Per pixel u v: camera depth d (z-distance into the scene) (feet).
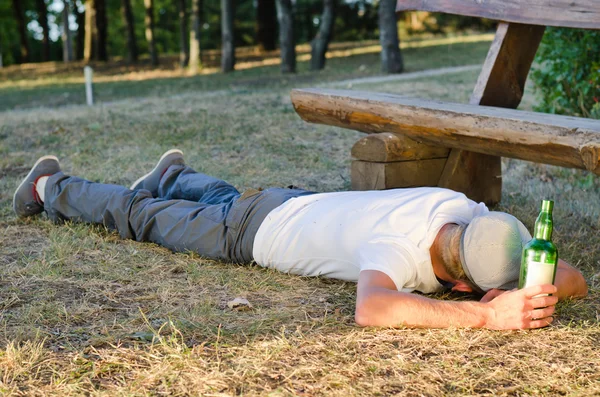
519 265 9.28
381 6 54.95
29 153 22.90
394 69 55.11
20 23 119.55
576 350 8.68
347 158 21.07
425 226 9.66
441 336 8.95
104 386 7.78
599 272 11.65
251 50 95.66
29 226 14.19
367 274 9.21
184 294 10.56
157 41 150.61
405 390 7.71
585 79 19.24
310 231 10.73
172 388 7.72
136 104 34.63
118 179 18.88
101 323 9.45
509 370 8.17
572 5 13.85
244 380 7.88
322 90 15.87
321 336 8.98
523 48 15.39
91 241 12.88
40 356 8.38
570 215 14.87
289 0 61.87
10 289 10.61
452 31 103.60
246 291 10.66
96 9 98.94
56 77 78.74
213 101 33.94
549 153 11.21
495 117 11.98
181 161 14.67
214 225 11.84
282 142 23.16
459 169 14.88
